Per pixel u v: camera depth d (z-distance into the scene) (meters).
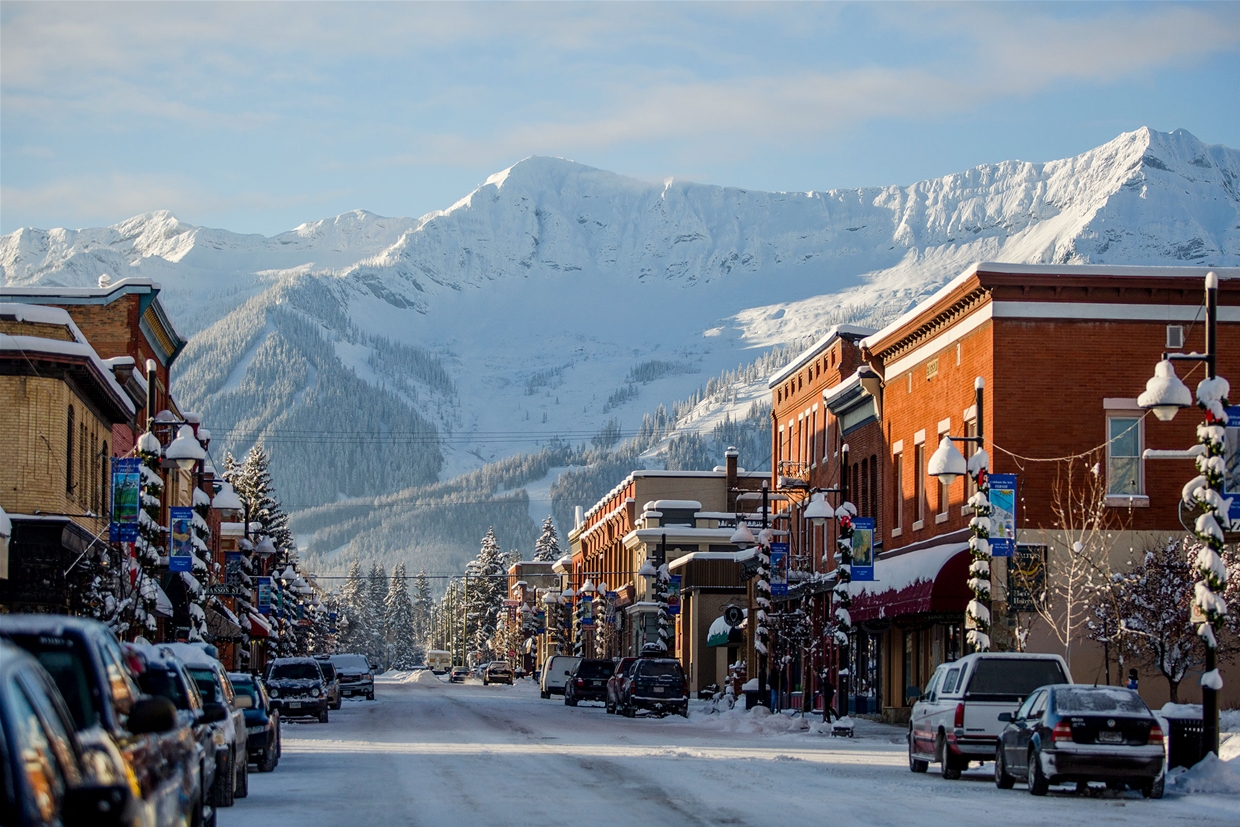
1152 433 36.88
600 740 36.16
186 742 10.72
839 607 39.53
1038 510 36.59
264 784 22.64
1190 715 22.98
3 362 35.78
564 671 79.50
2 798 5.93
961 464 29.45
